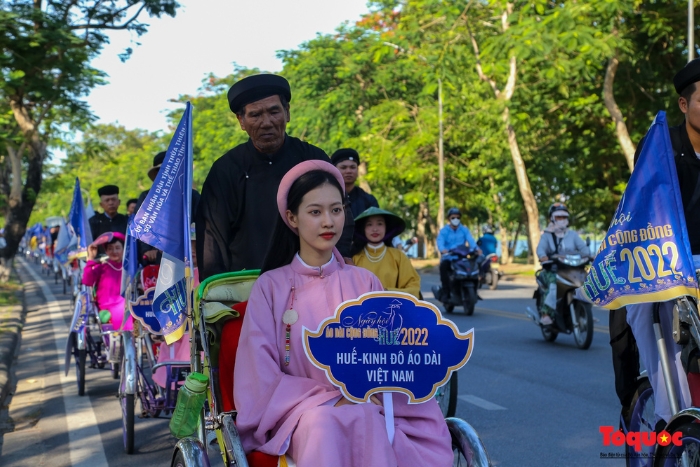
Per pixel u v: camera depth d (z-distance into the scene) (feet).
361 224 20.16
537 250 34.32
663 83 72.28
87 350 26.25
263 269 10.93
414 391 9.75
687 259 11.43
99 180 231.09
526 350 32.71
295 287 10.43
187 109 12.34
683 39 66.80
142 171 224.12
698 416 10.59
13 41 49.67
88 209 38.34
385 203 122.31
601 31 60.23
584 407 22.09
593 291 12.35
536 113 77.71
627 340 13.43
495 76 74.49
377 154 97.71
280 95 13.89
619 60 65.31
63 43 51.37
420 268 117.91
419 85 101.55
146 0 55.42
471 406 22.44
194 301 11.50
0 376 27.20
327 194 10.32
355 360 9.66
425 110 99.96
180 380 18.22
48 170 101.55
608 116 77.61
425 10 73.82
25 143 62.03
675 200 11.55
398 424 9.69
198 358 11.12
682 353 11.54
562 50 61.05
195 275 18.30
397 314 9.81
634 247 11.82
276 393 9.68
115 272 24.97
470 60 76.43
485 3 71.36
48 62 53.88
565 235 33.99
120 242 25.12
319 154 14.61
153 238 12.20
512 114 75.05
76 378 28.78
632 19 64.85
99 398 25.21
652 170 11.70
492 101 74.33
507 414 21.42
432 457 9.53
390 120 99.19
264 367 9.84
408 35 75.36
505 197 111.14
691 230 12.49
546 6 63.41
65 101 57.72
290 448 9.41
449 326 9.88
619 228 12.01
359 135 101.40
